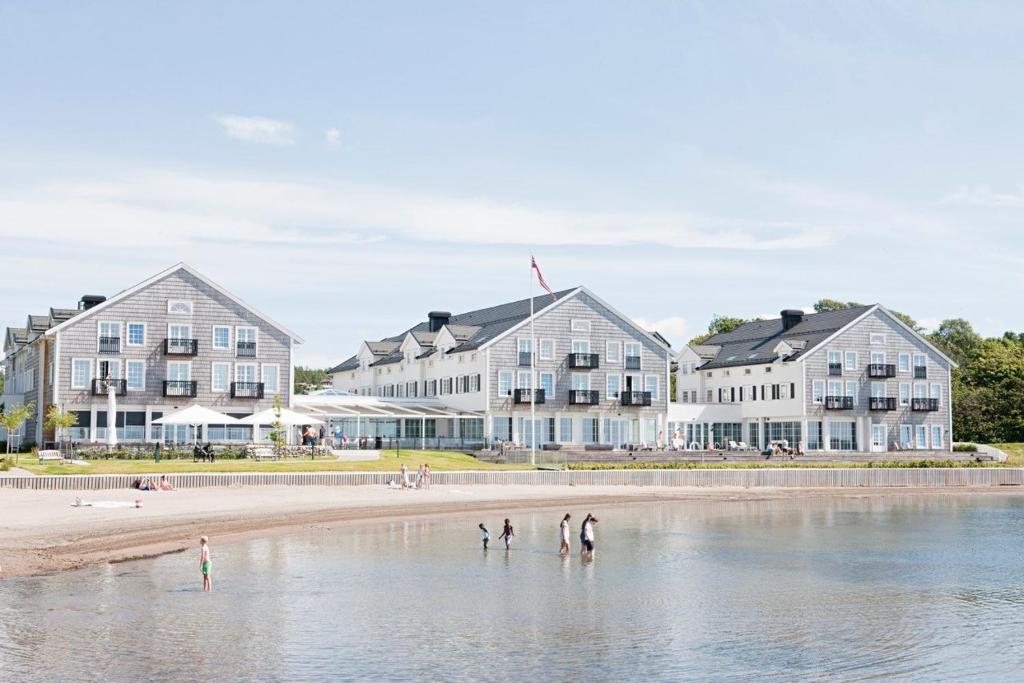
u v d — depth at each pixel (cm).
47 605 3253
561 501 6769
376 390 12394
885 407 10519
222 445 7644
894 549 4928
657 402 9856
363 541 4847
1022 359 13125
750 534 5441
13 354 9856
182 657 2738
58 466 6506
